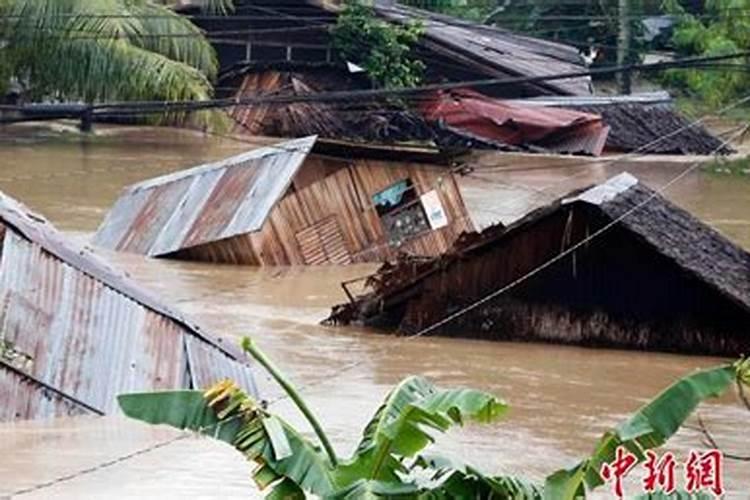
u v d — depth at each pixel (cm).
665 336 3241
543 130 5312
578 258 3266
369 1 6216
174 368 2561
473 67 5906
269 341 3162
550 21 7200
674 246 3238
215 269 4059
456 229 4291
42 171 5212
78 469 2123
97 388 2459
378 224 4238
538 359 3123
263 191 4172
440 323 3306
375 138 5497
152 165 5331
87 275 2588
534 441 2423
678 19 6719
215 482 2080
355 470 1314
